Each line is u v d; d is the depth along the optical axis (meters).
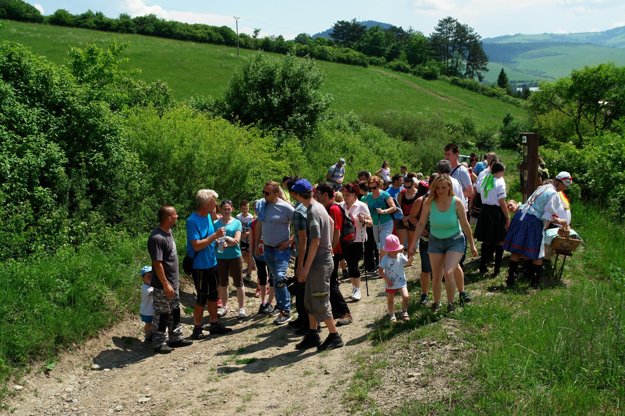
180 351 7.25
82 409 5.70
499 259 8.58
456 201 6.62
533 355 5.25
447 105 75.31
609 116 50.00
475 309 6.55
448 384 4.92
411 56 136.12
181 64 61.03
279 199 7.82
